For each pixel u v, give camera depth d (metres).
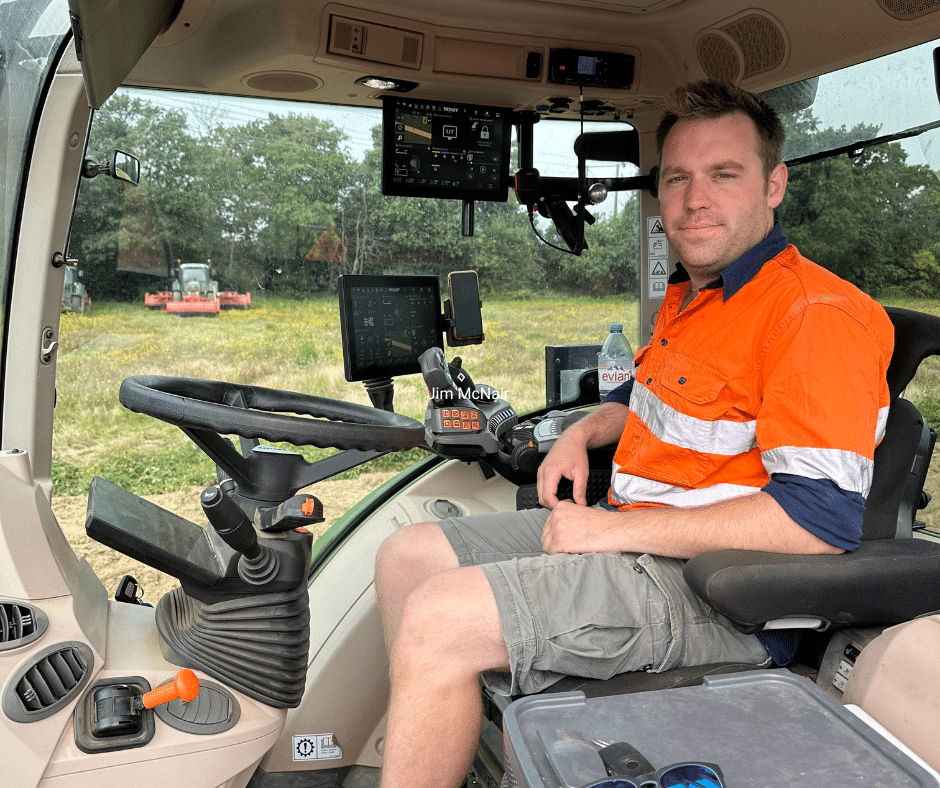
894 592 1.21
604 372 2.49
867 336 1.32
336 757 1.82
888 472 1.44
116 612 1.42
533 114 2.26
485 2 1.88
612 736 0.87
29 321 1.45
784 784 0.78
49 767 1.14
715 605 1.16
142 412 1.21
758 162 1.53
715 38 2.04
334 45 1.84
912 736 0.95
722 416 1.45
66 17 1.35
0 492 1.23
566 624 1.26
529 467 2.19
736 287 1.48
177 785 1.23
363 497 2.27
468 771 1.41
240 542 1.24
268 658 1.33
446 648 1.24
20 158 1.40
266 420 1.19
